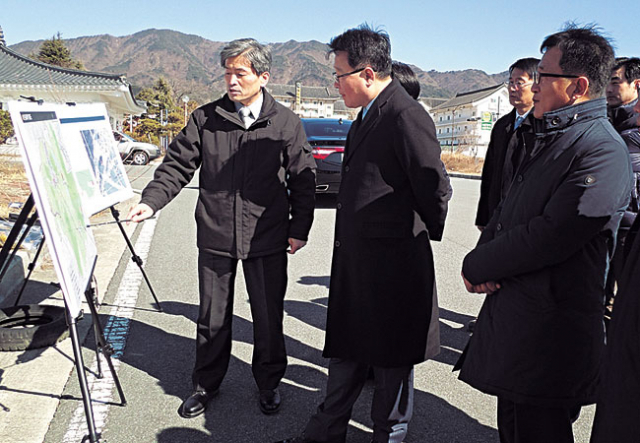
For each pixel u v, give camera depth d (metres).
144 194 2.74
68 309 1.86
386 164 2.28
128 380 3.10
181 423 2.68
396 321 2.34
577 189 1.68
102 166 3.57
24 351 3.38
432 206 2.27
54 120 2.45
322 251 6.65
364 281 2.34
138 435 2.56
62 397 2.87
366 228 2.32
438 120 87.19
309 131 9.52
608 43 1.79
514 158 3.04
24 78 21.05
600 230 1.69
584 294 1.80
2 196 8.20
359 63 2.26
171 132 40.72
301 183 2.90
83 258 2.29
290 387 3.11
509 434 2.16
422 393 3.09
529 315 1.82
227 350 2.89
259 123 2.75
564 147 1.79
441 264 6.11
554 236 1.70
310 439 2.46
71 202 2.35
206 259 2.83
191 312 4.27
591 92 1.79
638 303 1.56
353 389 2.47
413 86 2.91
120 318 4.07
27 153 1.77
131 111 28.53
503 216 1.99
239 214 2.77
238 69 2.63
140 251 6.23
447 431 2.71
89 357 3.37
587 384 1.84
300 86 130.38
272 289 2.85
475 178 22.58
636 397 1.53
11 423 2.58
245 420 2.74
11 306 3.76
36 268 4.94
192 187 13.20
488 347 1.93
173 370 3.25
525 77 3.07
